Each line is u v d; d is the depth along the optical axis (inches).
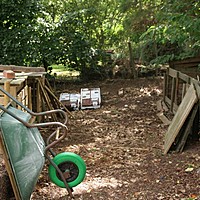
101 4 476.4
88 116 327.6
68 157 150.6
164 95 329.7
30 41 428.8
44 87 296.7
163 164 189.8
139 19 331.6
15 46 423.8
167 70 321.7
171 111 290.5
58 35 451.5
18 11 429.1
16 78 216.5
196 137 220.8
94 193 158.2
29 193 129.6
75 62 476.7
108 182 170.7
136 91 417.7
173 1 250.8
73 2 494.0
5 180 147.9
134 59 487.8
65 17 458.3
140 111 335.3
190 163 184.9
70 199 152.8
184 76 258.5
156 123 287.7
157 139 241.8
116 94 418.0
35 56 430.0
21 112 149.6
